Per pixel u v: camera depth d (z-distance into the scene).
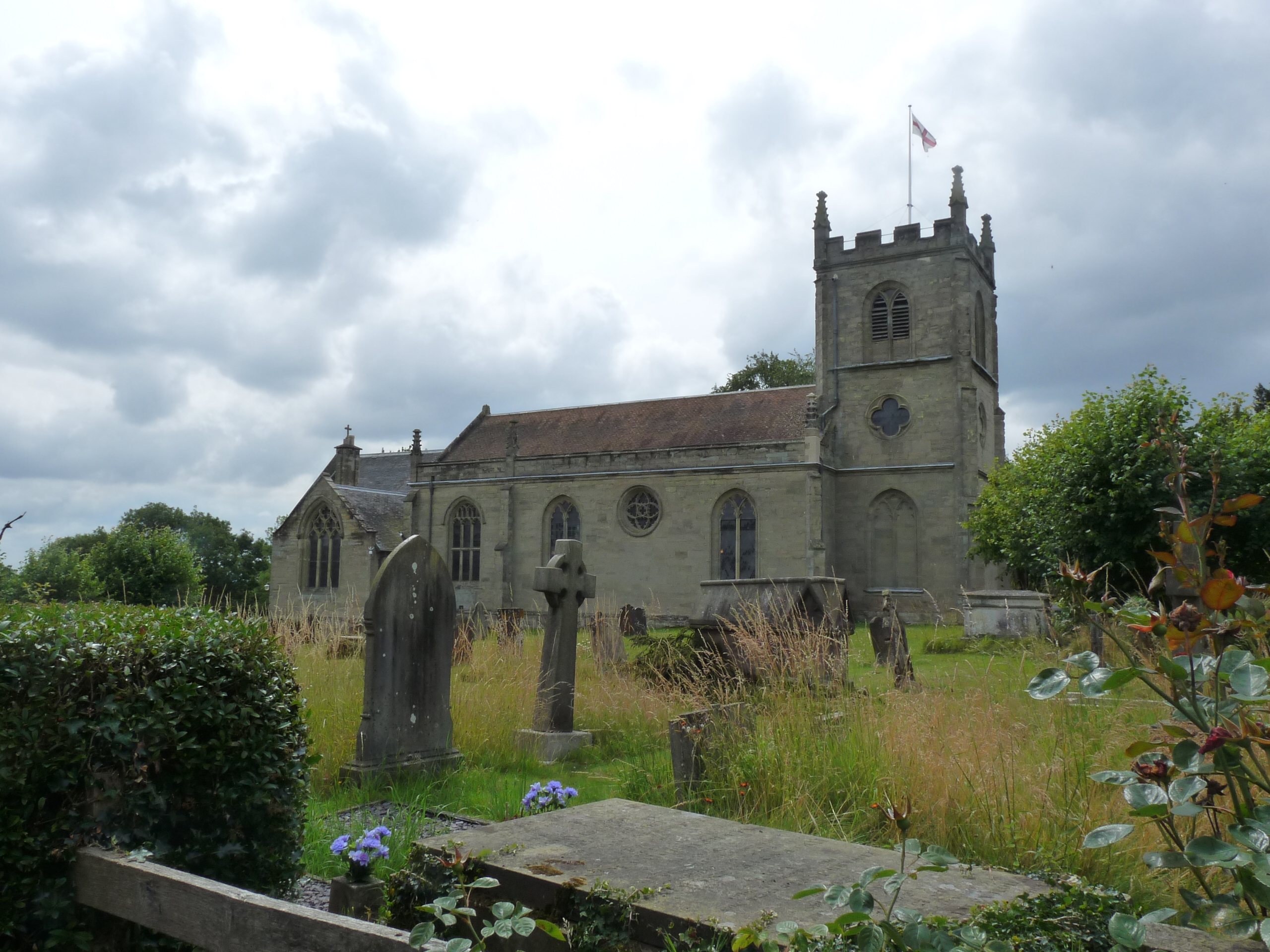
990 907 3.15
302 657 11.25
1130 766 5.70
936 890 3.49
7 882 3.66
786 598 13.33
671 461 42.81
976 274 44.50
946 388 41.22
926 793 5.88
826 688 8.63
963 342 41.22
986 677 7.86
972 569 39.41
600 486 44.38
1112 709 6.86
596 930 3.35
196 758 4.44
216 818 4.61
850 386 43.09
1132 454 23.59
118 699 4.14
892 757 6.59
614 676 12.68
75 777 3.90
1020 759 6.07
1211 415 24.56
